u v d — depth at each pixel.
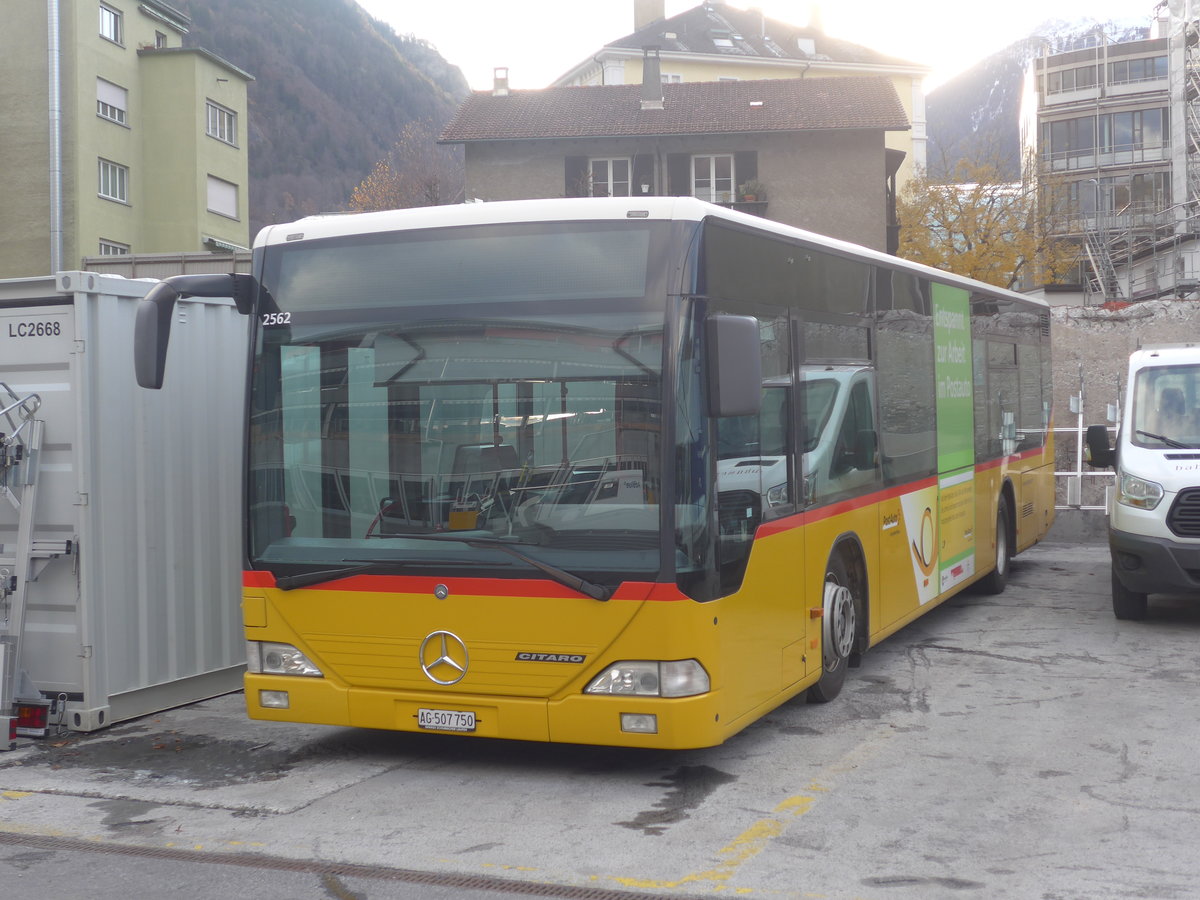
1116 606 11.38
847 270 8.49
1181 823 5.75
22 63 42.25
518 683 6.27
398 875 5.22
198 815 6.12
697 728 6.07
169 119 47.03
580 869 5.25
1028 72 86.81
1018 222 56.41
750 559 6.68
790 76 75.94
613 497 6.15
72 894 5.07
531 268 6.38
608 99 45.44
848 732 7.52
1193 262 37.88
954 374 11.16
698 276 6.23
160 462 8.35
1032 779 6.50
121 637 8.05
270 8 132.50
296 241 6.84
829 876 5.10
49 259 42.44
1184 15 40.25
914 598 9.83
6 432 7.89
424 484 6.47
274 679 6.75
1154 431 11.41
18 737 7.72
